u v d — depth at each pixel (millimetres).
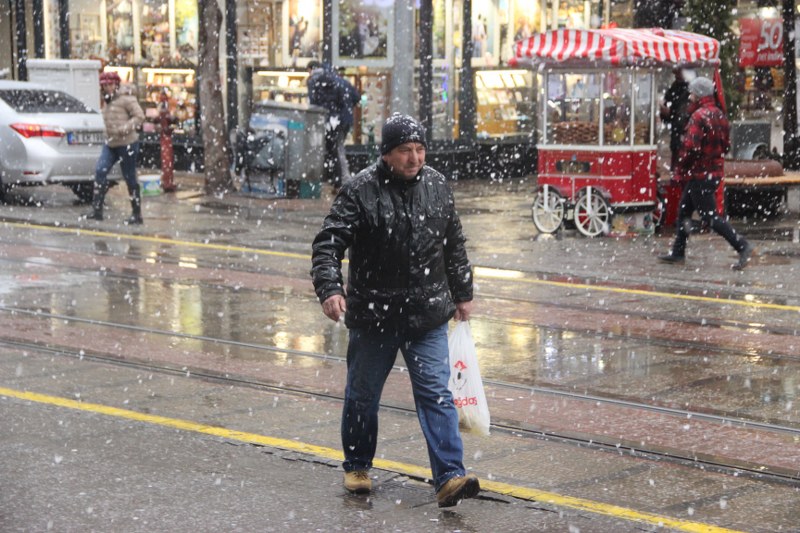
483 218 35844
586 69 31234
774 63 45250
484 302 22078
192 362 17109
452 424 10961
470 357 11383
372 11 45250
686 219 26844
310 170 40188
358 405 11320
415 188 10914
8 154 36375
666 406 14906
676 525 10617
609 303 22109
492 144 49312
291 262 26891
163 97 49031
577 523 10680
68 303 21594
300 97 46531
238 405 14781
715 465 12453
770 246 29859
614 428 13867
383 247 10844
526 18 49031
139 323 19922
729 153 39656
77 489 11523
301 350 18016
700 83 26484
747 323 20297
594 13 48500
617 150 31219
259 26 46844
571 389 15773
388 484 11797
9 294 22344
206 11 40562
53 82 43188
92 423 13852
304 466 12344
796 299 22688
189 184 44656
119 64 49625
